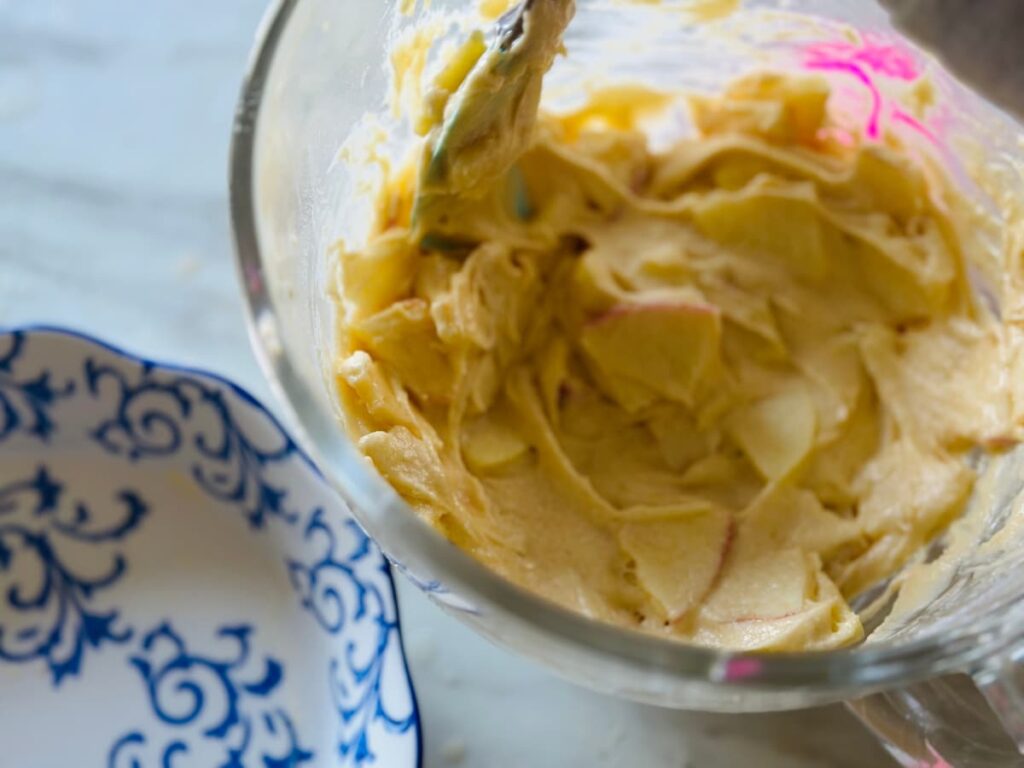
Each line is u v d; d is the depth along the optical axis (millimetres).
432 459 321
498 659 361
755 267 373
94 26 476
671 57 385
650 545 343
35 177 445
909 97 371
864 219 374
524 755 349
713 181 382
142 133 456
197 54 473
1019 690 280
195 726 354
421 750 328
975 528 339
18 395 383
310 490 371
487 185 352
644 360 361
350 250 342
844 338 368
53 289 427
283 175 311
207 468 382
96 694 357
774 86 382
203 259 434
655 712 354
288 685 359
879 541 345
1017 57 310
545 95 382
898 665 261
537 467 352
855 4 361
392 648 344
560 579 336
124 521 379
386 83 345
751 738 351
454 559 265
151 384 382
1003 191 367
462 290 343
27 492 380
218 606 369
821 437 357
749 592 335
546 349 365
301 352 292
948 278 367
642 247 372
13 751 349
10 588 369
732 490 357
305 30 312
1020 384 350
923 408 358
